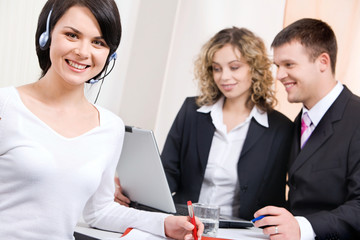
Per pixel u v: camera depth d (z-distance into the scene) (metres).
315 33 1.69
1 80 2.52
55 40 1.09
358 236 1.40
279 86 2.67
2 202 1.03
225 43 1.90
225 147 1.94
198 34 2.89
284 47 1.72
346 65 2.54
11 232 1.01
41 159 1.03
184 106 2.11
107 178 1.27
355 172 1.49
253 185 1.84
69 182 1.06
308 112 1.73
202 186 1.95
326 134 1.60
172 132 2.07
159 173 1.47
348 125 1.57
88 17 1.09
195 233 1.14
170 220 1.21
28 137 1.04
